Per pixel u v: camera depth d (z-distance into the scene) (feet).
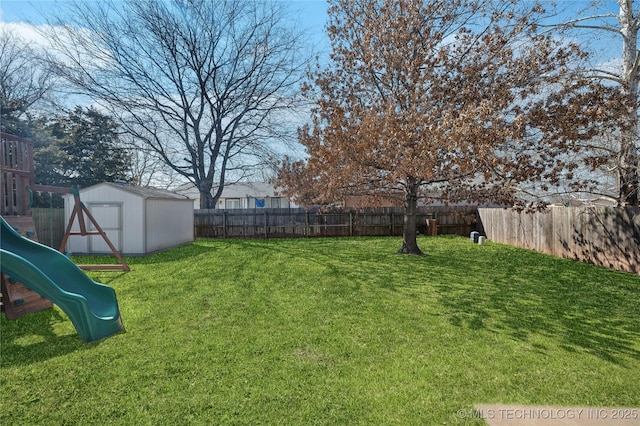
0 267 10.62
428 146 18.84
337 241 39.45
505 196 25.22
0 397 7.89
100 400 7.77
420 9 26.30
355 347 10.54
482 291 16.99
